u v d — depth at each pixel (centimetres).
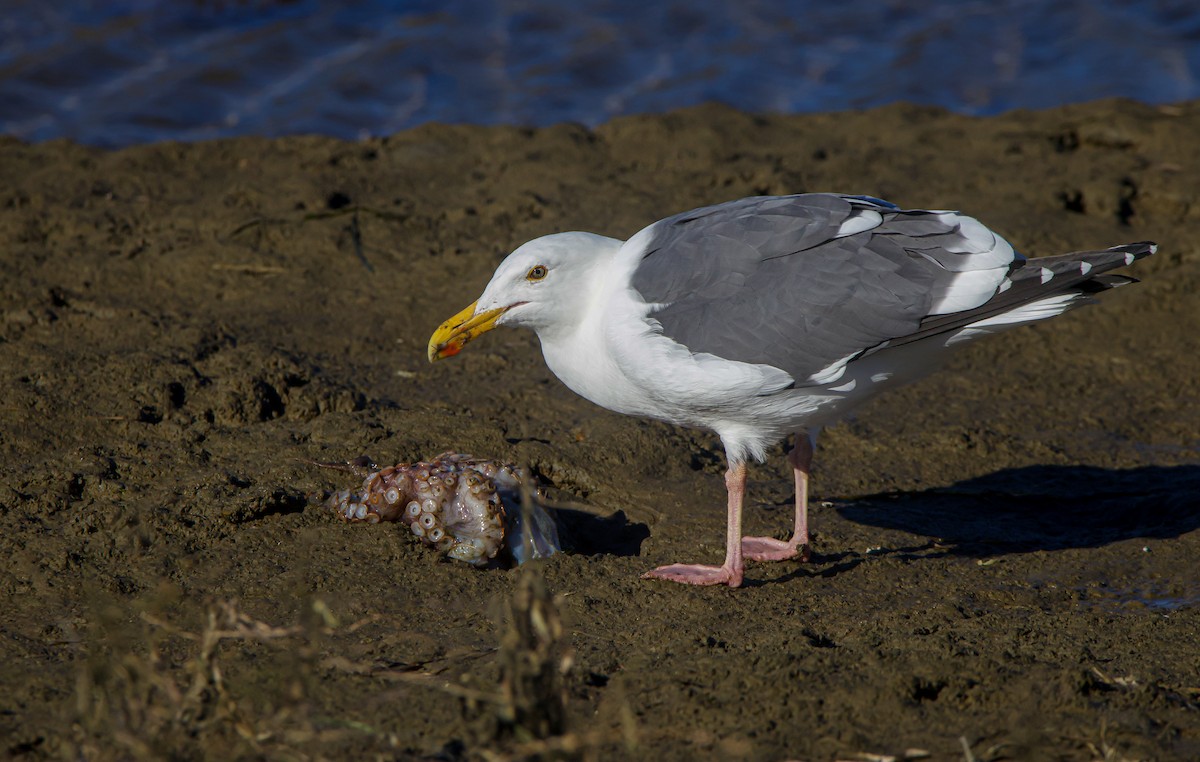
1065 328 1519
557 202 1803
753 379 957
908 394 1379
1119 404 1365
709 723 773
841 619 945
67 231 1694
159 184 1869
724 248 988
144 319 1441
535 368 1405
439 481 1023
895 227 983
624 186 1867
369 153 2002
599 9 2872
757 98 2505
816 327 959
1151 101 2466
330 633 894
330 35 2691
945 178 1905
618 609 959
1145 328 1514
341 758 723
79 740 738
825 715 780
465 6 2852
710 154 1975
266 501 1058
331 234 1678
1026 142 2023
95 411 1226
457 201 1828
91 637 877
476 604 948
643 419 1273
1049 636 910
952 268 957
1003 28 2806
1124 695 803
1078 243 1683
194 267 1602
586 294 1027
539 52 2672
